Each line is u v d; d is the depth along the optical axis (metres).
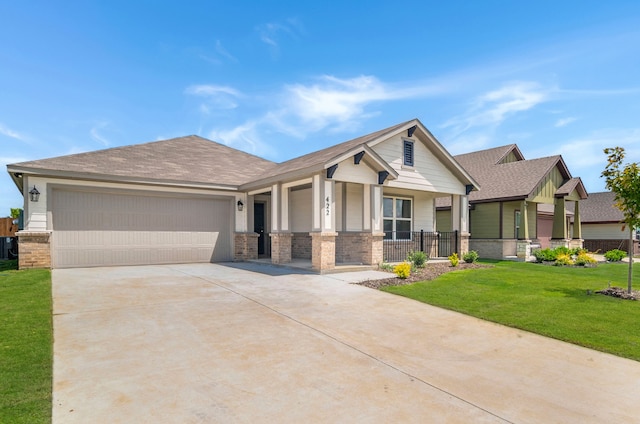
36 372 4.02
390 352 4.90
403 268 10.28
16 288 8.36
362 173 12.23
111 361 4.40
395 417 3.27
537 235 22.48
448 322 6.30
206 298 7.69
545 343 5.33
